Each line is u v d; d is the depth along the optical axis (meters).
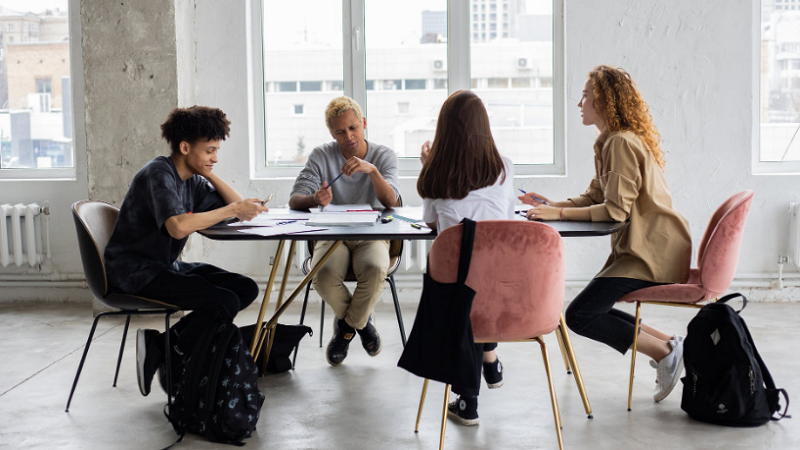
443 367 2.11
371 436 2.43
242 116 4.40
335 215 2.69
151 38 4.07
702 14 4.23
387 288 4.45
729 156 4.28
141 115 4.11
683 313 4.09
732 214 2.46
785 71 4.38
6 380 3.04
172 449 2.32
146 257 2.54
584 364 3.19
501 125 4.47
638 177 2.57
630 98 2.65
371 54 4.48
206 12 4.35
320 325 3.76
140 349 2.52
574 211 2.60
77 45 4.45
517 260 2.09
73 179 4.52
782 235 4.30
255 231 2.43
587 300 2.60
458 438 2.41
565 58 4.31
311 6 4.45
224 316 2.43
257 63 4.47
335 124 3.28
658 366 2.67
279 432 2.47
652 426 2.48
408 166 4.49
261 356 3.08
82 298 4.54
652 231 2.60
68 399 2.68
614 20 4.27
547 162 4.46
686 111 4.28
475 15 4.41
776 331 3.66
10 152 4.61
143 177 2.54
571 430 2.46
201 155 2.63
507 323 2.15
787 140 4.41
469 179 2.31
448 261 2.11
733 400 2.43
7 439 2.42
